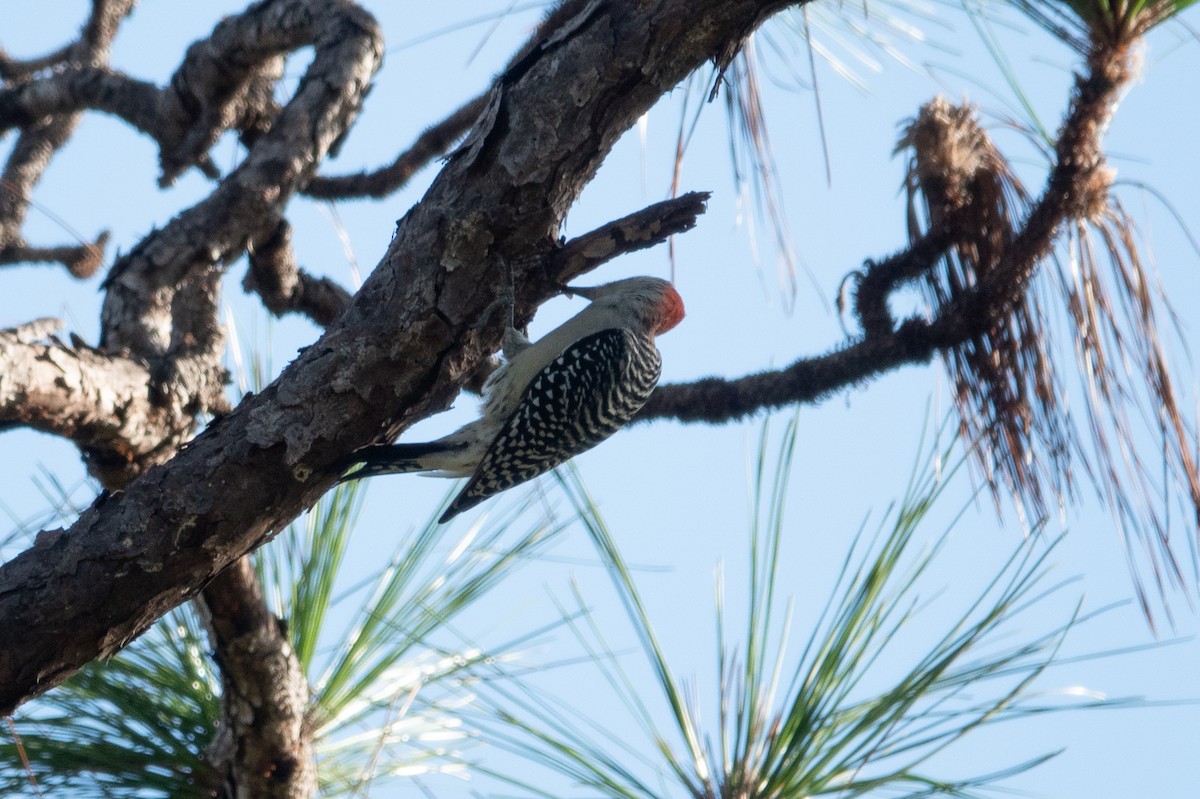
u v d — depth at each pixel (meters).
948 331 8.09
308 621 8.55
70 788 7.91
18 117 10.53
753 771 7.46
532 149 7.09
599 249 7.69
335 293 10.28
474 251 7.23
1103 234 7.93
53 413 7.51
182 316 8.83
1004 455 7.88
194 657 8.56
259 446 7.21
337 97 9.57
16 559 7.18
